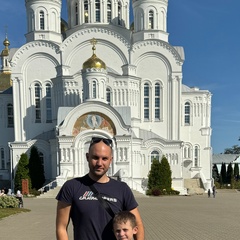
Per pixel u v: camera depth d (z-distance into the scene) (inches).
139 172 1926.7
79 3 2346.2
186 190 1964.8
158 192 1705.2
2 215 897.5
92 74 1865.2
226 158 3924.7
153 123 2132.1
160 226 741.9
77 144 1764.3
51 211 1026.7
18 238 602.5
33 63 2174.0
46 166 1996.8
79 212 188.9
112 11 2358.5
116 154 1760.6
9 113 2299.5
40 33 2222.0
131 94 2060.8
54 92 2124.8
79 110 1771.7
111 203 190.2
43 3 2223.2
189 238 610.2
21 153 2012.8
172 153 2005.4
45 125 2150.6
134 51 2153.1
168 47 2130.9
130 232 178.9
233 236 630.5
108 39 2194.9
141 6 2235.5
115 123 1769.2
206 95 2282.2
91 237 186.5
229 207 1168.8
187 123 2277.3
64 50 2180.1
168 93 2140.7
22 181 1727.4
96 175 194.1
